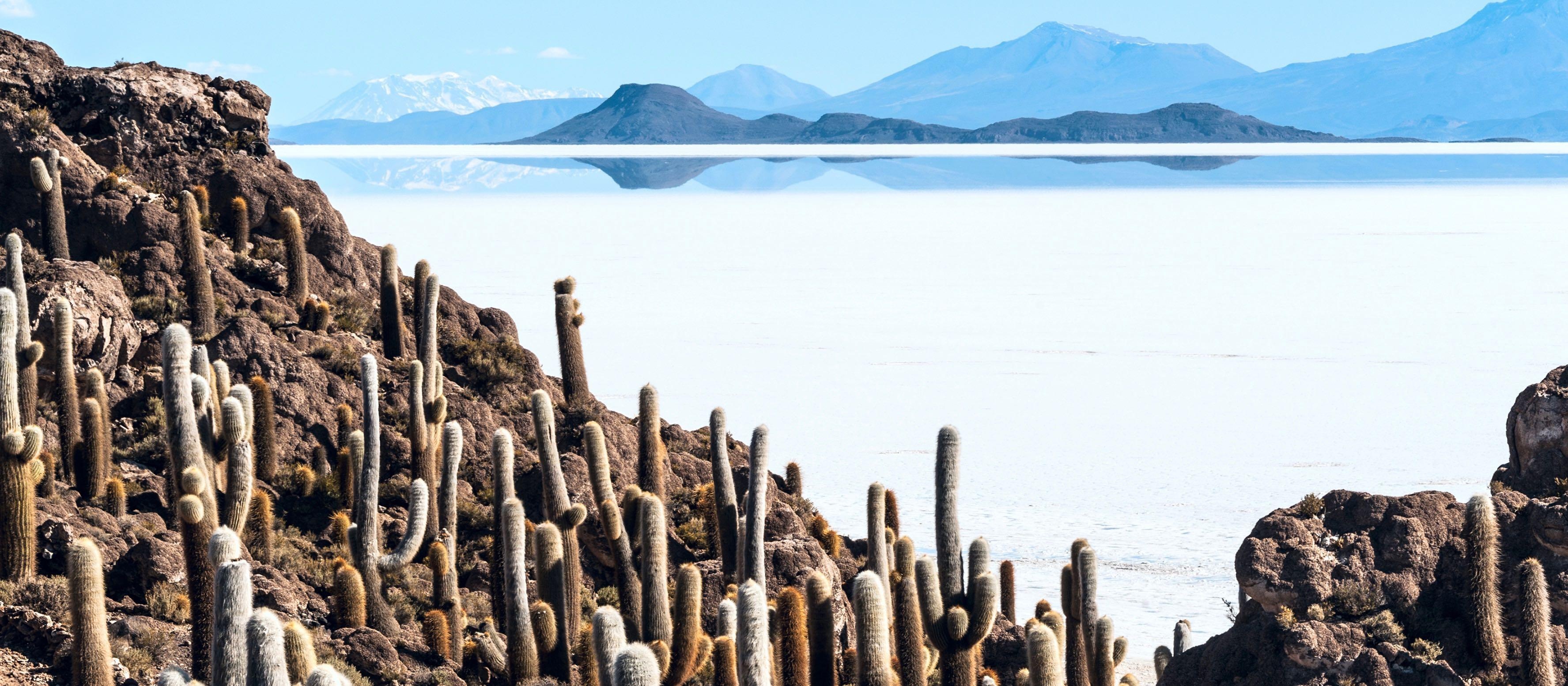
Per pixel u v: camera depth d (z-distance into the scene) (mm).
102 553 33188
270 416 40375
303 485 40250
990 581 28844
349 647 31703
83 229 47438
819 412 148500
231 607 21375
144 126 51438
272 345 43094
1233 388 166125
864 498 103812
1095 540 88375
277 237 51500
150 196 49500
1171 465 120500
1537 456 30031
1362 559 27891
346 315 48219
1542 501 28094
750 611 23172
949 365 184875
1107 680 29609
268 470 40188
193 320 44344
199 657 27594
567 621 32281
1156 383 170125
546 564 31969
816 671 27859
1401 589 27625
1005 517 96438
